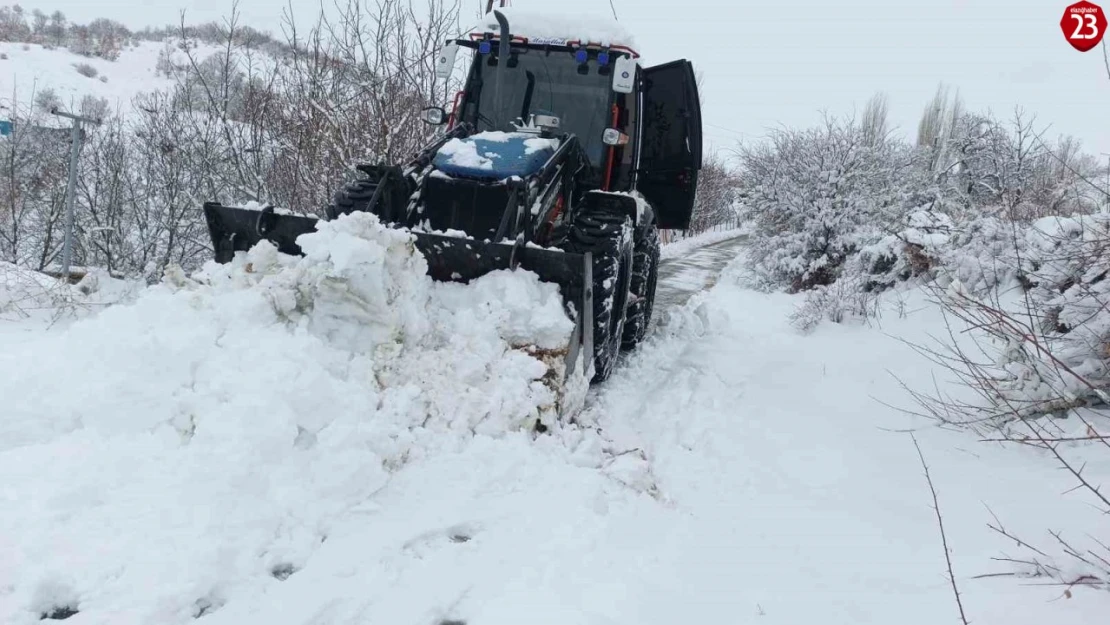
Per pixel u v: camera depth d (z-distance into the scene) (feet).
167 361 9.63
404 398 10.80
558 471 10.84
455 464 10.36
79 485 8.02
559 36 18.48
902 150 44.70
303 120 25.81
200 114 30.22
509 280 12.61
